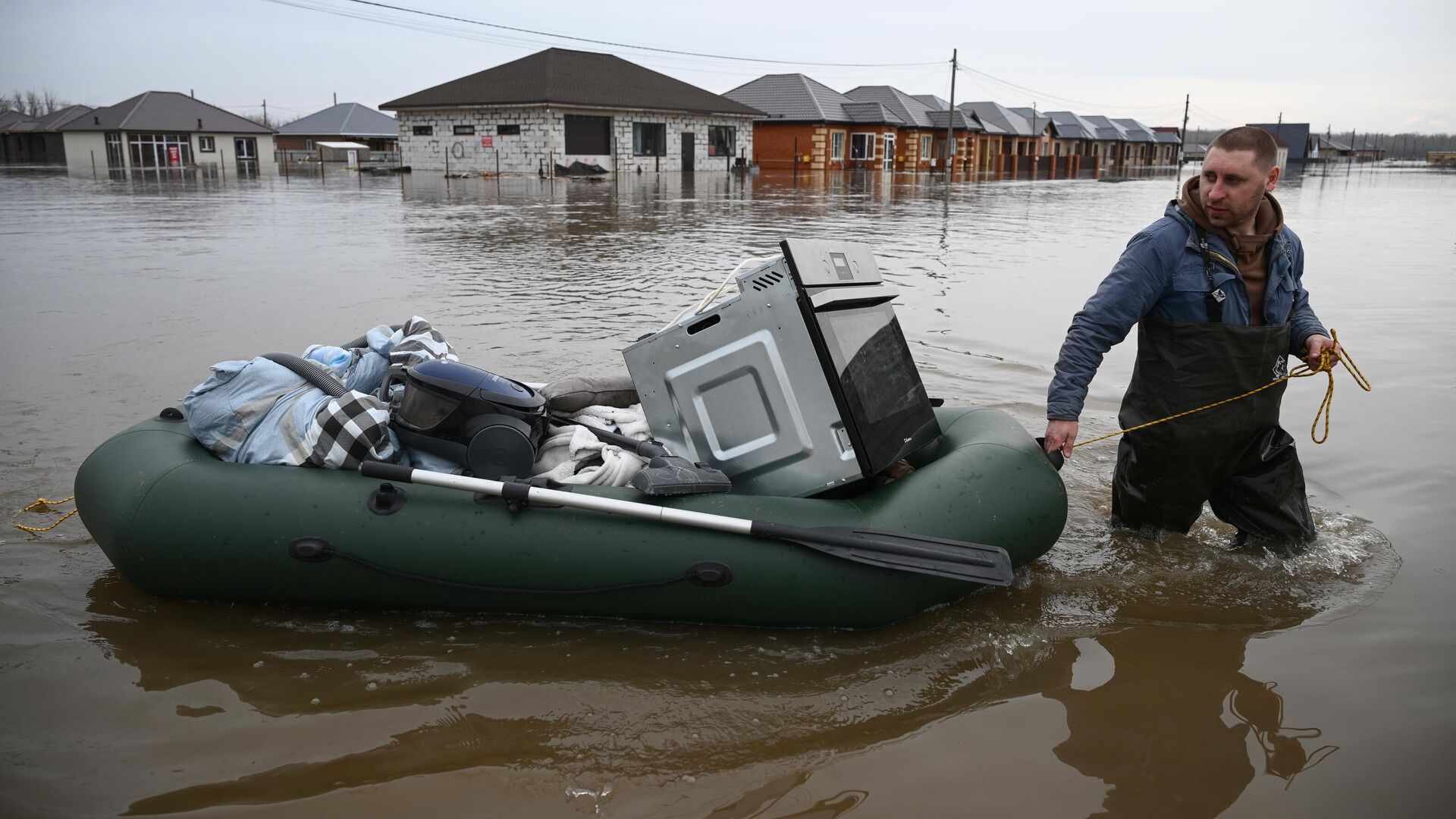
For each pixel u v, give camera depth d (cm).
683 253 1212
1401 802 223
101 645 293
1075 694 271
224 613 315
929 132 5128
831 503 317
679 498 313
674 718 259
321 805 222
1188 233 333
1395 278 1066
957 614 319
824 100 4519
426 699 267
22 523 371
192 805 221
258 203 2112
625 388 393
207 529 305
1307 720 255
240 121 4953
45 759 237
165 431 349
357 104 6294
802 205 2189
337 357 379
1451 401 549
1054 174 5538
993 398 564
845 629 311
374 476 305
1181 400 342
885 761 240
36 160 5375
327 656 290
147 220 1666
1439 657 284
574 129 3447
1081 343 339
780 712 263
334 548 304
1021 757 242
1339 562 348
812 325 310
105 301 830
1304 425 506
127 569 311
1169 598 327
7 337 675
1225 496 365
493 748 245
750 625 312
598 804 223
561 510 307
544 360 623
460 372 328
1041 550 336
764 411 326
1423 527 377
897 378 346
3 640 293
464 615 318
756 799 225
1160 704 264
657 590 303
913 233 1577
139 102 4775
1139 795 226
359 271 1030
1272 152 316
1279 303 338
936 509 318
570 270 1052
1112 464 463
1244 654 290
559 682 277
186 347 651
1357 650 290
